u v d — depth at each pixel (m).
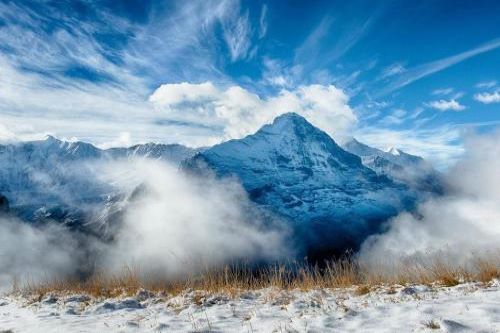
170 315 8.49
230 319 7.66
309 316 7.12
